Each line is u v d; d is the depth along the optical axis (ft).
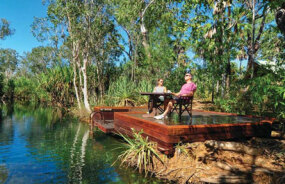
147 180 14.46
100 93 61.05
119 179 14.73
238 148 14.93
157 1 53.21
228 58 38.04
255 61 39.09
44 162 18.45
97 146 23.65
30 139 27.48
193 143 15.80
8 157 19.88
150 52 61.21
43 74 73.77
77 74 65.67
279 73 21.04
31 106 80.12
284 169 12.53
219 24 36.70
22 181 14.51
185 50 48.42
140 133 18.56
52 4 49.42
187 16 43.73
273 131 20.39
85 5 50.14
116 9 58.75
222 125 16.75
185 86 18.72
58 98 70.54
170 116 22.26
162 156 16.15
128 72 71.41
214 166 13.98
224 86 37.50
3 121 43.09
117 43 72.13
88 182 14.30
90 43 54.80
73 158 19.52
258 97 20.29
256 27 57.16
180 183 13.62
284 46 32.68
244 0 39.27
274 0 17.17
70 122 42.86
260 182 11.98
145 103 44.09
